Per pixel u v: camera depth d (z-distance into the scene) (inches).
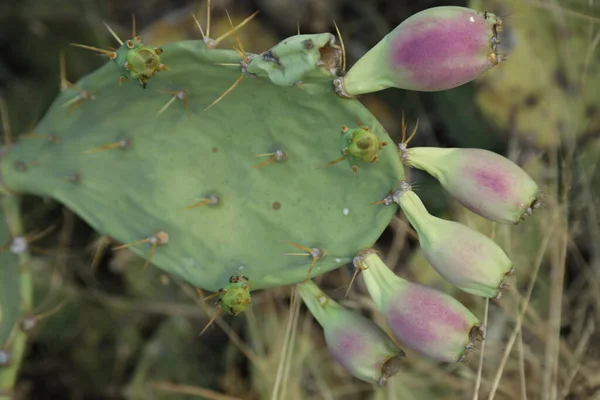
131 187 23.5
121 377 30.8
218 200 22.7
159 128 23.3
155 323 30.8
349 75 20.9
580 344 28.3
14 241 25.1
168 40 30.2
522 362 26.7
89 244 30.6
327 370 29.1
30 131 26.7
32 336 29.8
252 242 22.6
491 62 20.3
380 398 27.9
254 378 28.7
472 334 20.6
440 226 20.9
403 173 21.2
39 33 29.5
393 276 21.2
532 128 27.8
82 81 23.9
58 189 24.3
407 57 20.4
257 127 22.4
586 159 28.1
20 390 30.5
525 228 28.0
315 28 31.3
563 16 27.3
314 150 22.0
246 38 30.4
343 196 21.9
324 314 21.6
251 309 29.0
